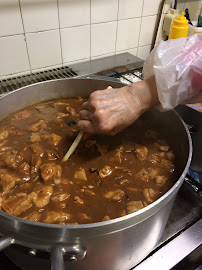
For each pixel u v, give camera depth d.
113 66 0.85
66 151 0.53
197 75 0.43
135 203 0.42
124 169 0.49
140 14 0.90
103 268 0.38
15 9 0.67
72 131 0.59
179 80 0.43
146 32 0.97
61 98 0.69
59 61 0.83
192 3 1.02
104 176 0.47
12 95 0.61
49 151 0.52
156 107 0.49
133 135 0.59
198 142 0.60
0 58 0.72
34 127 0.59
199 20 1.01
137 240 0.36
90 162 0.51
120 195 0.44
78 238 0.30
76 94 0.69
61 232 0.29
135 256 0.39
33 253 0.31
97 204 0.42
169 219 0.49
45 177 0.45
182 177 0.35
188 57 0.44
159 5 0.93
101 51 0.90
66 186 0.45
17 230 0.31
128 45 0.95
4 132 0.57
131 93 0.47
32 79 0.75
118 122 0.45
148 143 0.57
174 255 0.42
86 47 0.85
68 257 0.31
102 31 0.85
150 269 0.41
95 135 0.58
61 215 0.40
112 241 0.32
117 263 0.38
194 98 0.48
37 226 0.29
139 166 0.51
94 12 0.80
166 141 0.57
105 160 0.51
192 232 0.45
